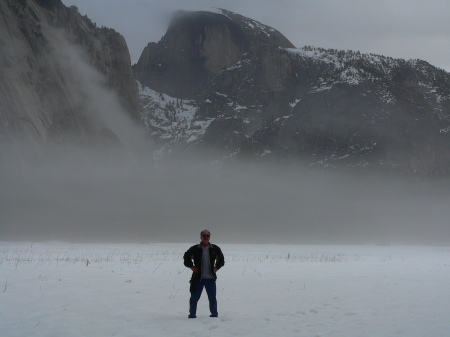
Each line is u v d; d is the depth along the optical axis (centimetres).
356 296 1738
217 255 1358
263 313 1392
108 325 1218
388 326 1198
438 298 1688
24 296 1614
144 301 1591
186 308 1481
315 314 1370
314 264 3588
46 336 1099
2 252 4478
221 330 1164
